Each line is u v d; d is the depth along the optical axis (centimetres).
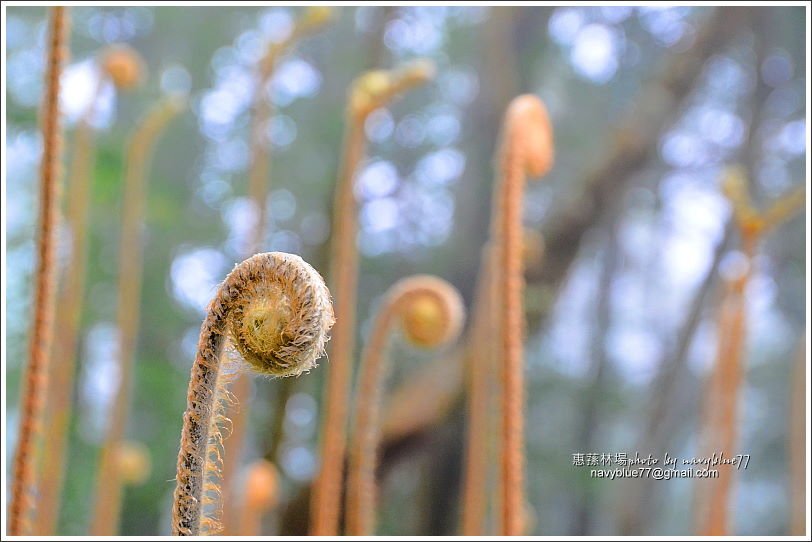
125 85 131
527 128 105
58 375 128
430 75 120
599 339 400
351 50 293
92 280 232
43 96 102
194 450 91
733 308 121
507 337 103
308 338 91
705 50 240
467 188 310
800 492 138
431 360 263
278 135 293
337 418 117
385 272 316
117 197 219
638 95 266
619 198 253
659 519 362
